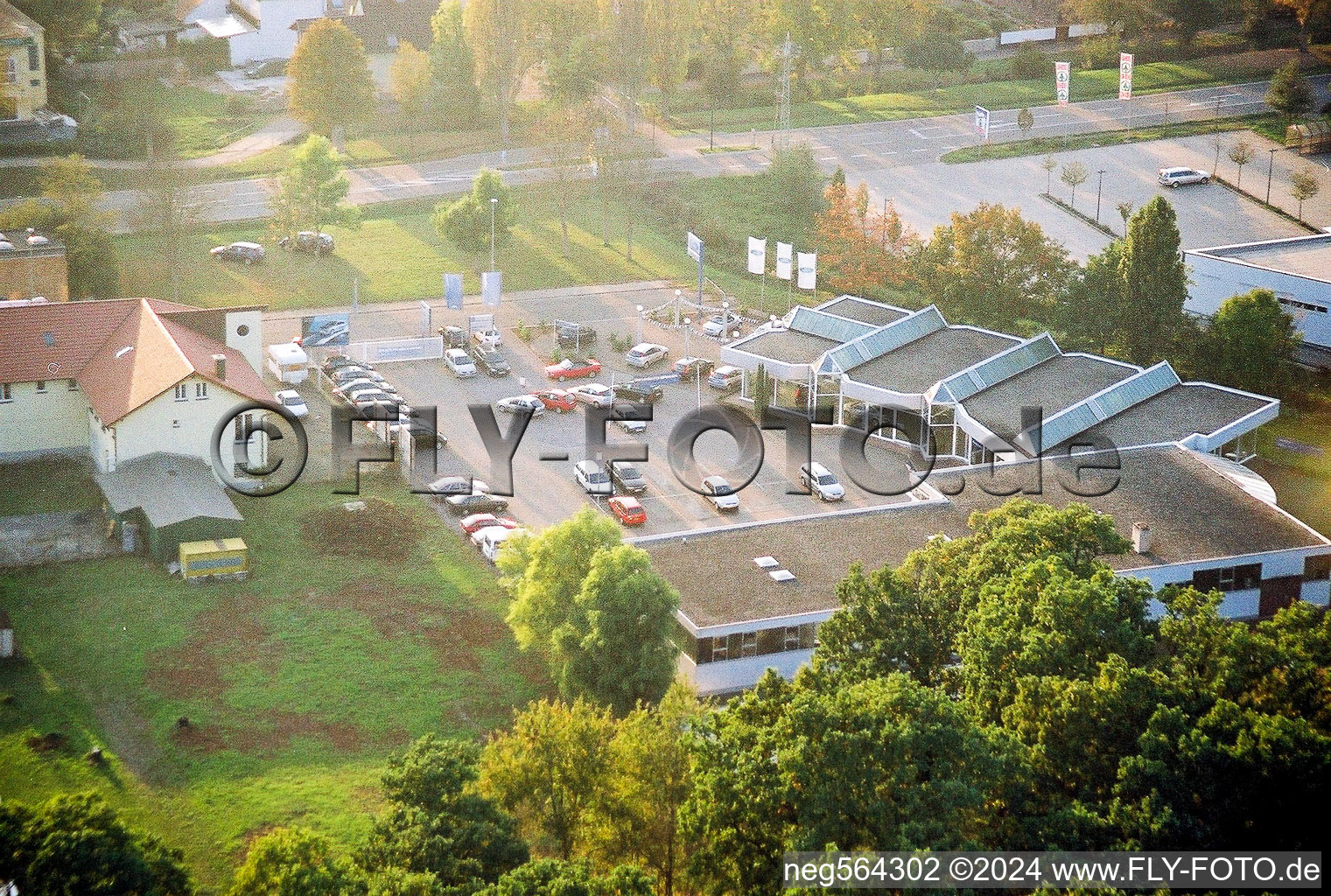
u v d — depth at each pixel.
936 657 92.62
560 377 151.50
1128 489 120.69
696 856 75.44
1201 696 83.25
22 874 67.62
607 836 79.75
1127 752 80.25
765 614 101.94
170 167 173.62
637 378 152.38
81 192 172.25
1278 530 114.69
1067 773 80.50
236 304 165.25
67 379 127.31
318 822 86.69
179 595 109.25
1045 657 84.00
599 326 167.00
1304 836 76.94
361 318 164.25
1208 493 120.25
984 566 94.50
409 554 117.19
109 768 90.12
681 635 101.12
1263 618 112.62
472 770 76.12
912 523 115.81
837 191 180.25
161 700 97.00
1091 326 158.50
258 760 92.00
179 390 121.06
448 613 109.44
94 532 117.31
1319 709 83.06
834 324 151.00
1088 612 85.81
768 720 80.31
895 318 153.62
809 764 72.50
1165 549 111.56
